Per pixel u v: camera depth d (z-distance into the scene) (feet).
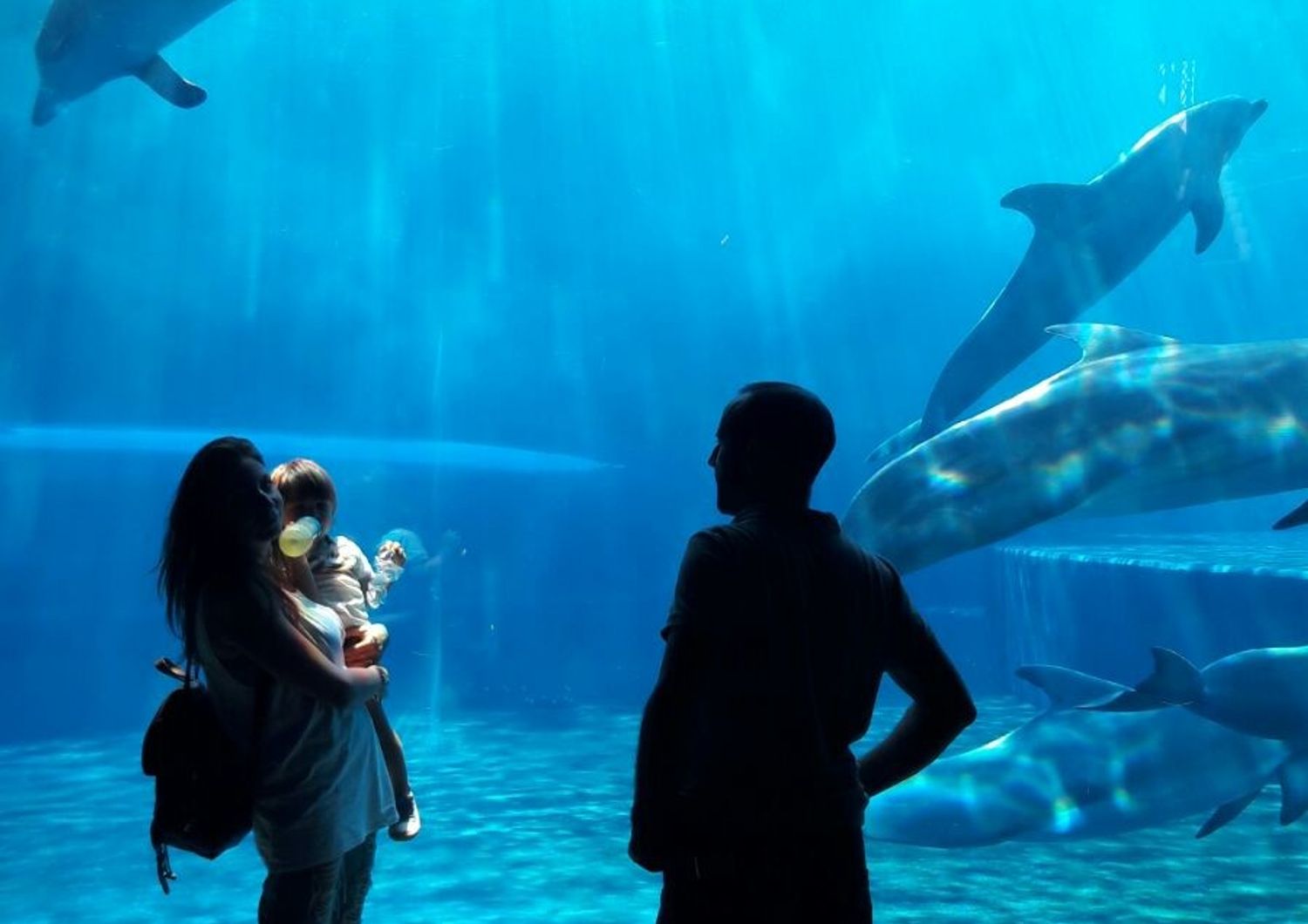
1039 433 22.80
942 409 37.04
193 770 8.59
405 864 27.45
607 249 94.58
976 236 89.30
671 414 93.50
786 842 6.43
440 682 67.26
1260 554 42.29
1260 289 90.53
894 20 83.61
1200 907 22.62
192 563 8.52
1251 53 81.20
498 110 89.20
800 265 91.71
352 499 83.30
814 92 87.66
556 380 97.81
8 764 46.44
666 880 6.67
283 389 101.91
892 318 90.38
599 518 85.66
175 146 89.51
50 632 72.64
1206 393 23.25
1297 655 21.88
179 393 100.07
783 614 6.62
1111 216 33.22
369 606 10.62
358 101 88.38
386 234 95.55
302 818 8.85
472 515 83.30
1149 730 23.21
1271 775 22.94
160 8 28.99
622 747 45.65
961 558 68.69
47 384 96.53
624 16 84.38
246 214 94.17
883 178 89.97
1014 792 22.79
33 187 88.02
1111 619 42.47
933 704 7.11
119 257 93.35
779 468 7.09
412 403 102.12
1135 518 69.26
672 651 6.48
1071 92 85.66
